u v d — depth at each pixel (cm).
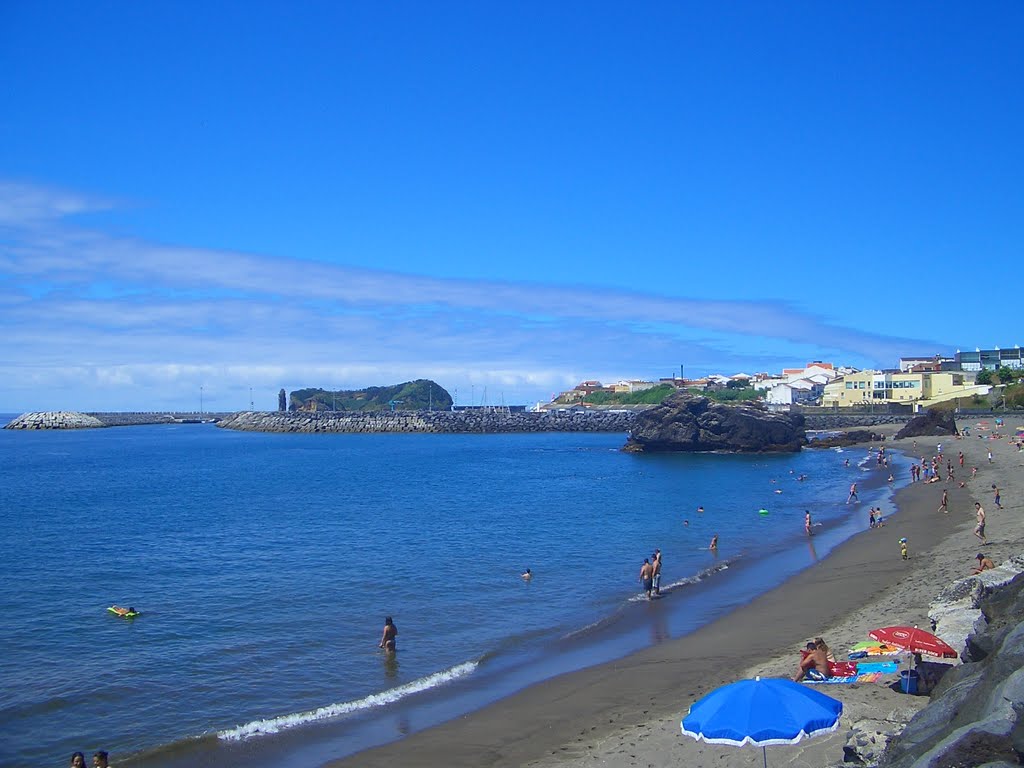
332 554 4675
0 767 1941
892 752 1284
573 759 1797
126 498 8025
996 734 1043
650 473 10162
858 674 2033
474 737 2009
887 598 3052
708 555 4550
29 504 7550
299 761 1914
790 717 1278
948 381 18575
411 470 11131
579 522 5950
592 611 3316
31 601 3578
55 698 2373
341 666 2642
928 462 9325
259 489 8775
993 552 3606
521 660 2669
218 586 3838
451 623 3147
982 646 1467
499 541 5097
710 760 1658
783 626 2875
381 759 1900
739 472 10088
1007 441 10681
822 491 7825
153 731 2133
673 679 2361
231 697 2375
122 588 3825
